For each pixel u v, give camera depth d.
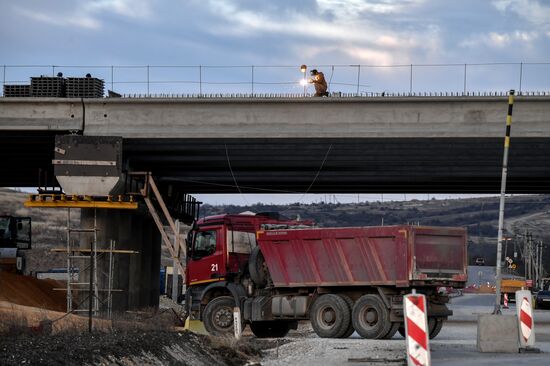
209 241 54.84
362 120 68.25
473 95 67.25
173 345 32.56
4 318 35.59
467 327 63.12
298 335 55.91
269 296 53.34
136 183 77.94
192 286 55.56
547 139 67.69
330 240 50.88
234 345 37.28
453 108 67.69
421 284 48.28
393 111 68.06
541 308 110.12
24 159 83.88
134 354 28.80
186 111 69.06
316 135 68.44
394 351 39.62
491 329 38.34
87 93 70.75
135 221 83.62
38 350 25.98
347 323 50.34
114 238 74.56
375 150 73.44
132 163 78.31
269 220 55.44
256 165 80.69
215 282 54.47
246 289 54.00
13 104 69.31
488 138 67.88
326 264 51.09
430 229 48.78
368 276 49.66
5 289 67.50
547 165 78.25
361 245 49.81
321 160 77.88
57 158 68.94
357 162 78.75
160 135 68.94
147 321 52.91
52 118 69.31
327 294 51.06
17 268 78.31
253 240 55.28
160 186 86.62
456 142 69.62
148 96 69.12
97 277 73.00
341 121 68.38
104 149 68.94
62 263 174.50
